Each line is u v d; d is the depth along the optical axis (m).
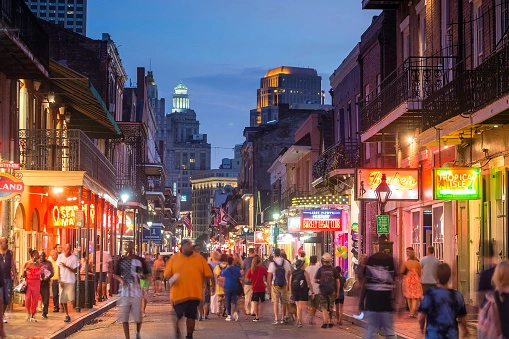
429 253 21.42
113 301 31.48
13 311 24.89
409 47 28.58
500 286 9.22
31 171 25.48
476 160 21.50
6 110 25.14
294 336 19.61
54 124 32.84
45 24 51.09
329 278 22.14
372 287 13.52
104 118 34.59
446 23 24.08
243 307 32.03
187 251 16.56
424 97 23.53
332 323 22.38
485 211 21.20
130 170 66.31
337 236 43.44
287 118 85.75
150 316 26.94
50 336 17.98
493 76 17.31
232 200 115.62
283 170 65.44
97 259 33.78
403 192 25.19
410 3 28.06
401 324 20.30
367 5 30.11
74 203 30.55
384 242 23.17
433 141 22.05
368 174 25.30
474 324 18.89
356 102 38.06
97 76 51.22
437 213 25.86
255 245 74.94
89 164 27.95
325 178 39.34
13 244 26.39
